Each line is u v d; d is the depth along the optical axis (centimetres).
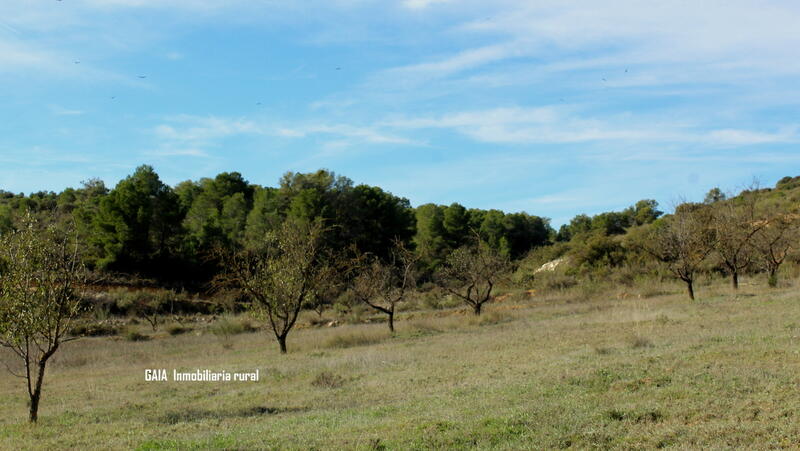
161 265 5328
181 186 8431
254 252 2527
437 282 4003
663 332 1672
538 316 2759
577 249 5328
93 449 889
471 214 9431
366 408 1074
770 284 3105
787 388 890
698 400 879
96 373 1864
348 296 4169
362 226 6619
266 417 1076
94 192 7756
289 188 6994
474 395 1077
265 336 2862
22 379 1797
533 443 750
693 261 2938
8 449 929
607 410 862
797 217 3781
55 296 1165
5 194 8231
